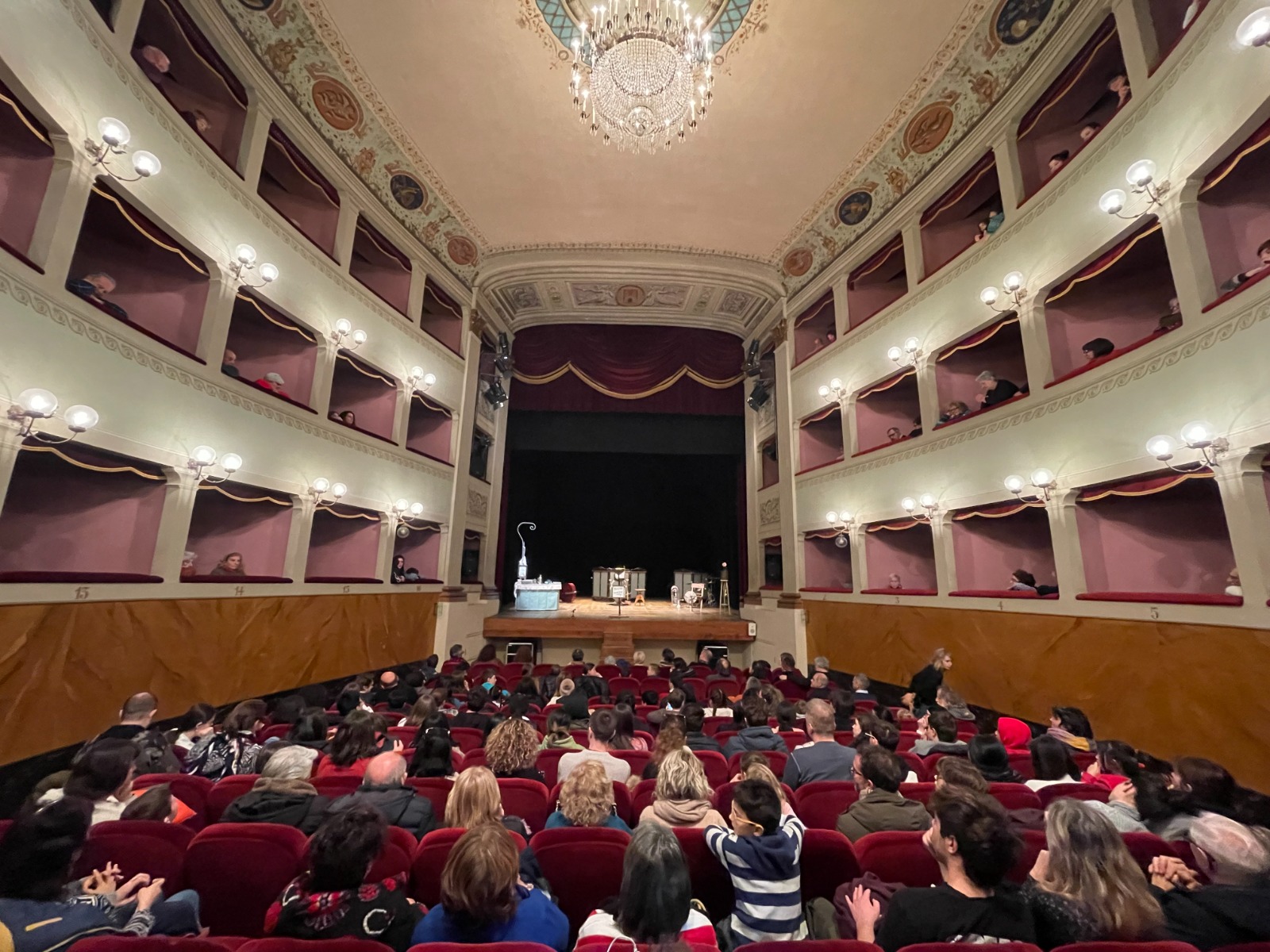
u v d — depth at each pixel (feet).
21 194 15.47
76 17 15.60
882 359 30.86
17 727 14.03
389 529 30.78
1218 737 14.84
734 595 54.24
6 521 18.26
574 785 8.39
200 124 20.98
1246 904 5.56
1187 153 16.57
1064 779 10.75
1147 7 18.72
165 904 6.29
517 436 48.14
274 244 24.04
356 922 5.59
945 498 25.88
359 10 23.72
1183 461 16.10
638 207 35.47
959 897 5.42
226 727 12.09
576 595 60.85
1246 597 14.47
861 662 30.45
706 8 23.66
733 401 48.21
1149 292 22.59
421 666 32.01
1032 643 21.01
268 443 23.39
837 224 34.55
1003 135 24.50
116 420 16.85
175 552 19.10
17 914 5.17
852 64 25.79
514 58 25.75
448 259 37.29
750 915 6.60
